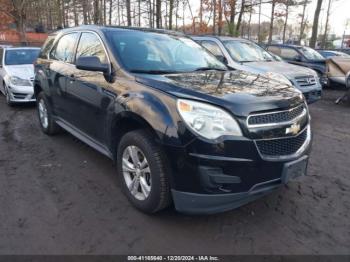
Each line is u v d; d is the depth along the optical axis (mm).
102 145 4023
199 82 3273
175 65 3982
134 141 3229
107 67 3740
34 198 3668
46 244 2883
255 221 3275
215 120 2752
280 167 2951
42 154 5016
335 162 4879
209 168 2740
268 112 2893
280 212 3445
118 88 3520
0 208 3445
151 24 21922
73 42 4816
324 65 11664
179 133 2795
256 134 2809
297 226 3205
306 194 3844
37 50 9695
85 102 4164
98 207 3486
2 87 9141
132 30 4371
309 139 3365
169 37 4543
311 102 7438
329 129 6785
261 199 3701
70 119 4809
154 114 2973
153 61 3879
